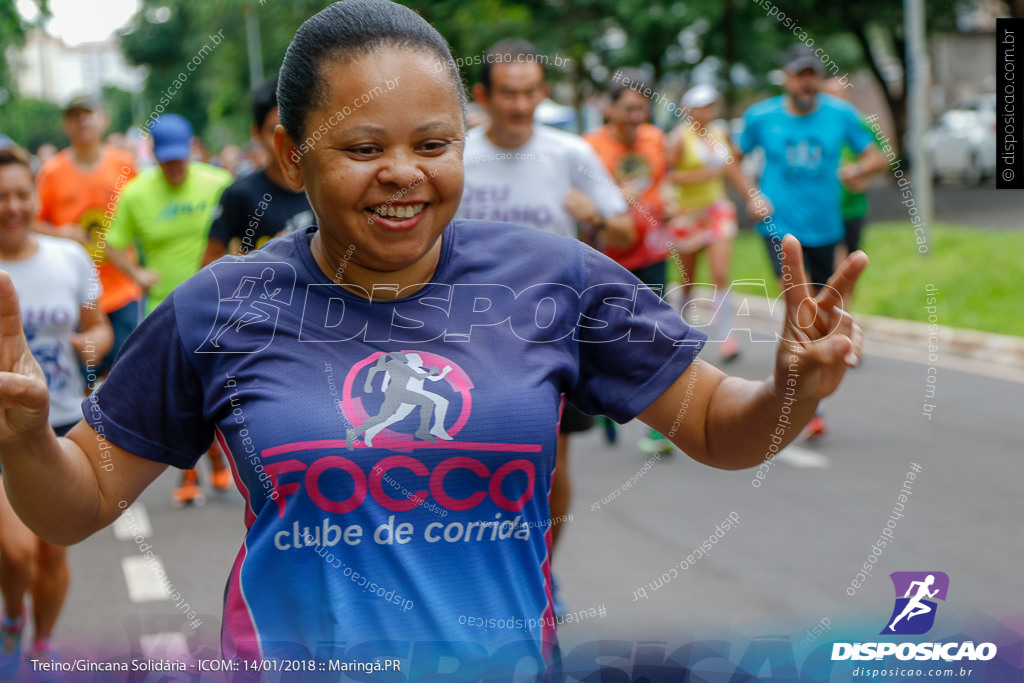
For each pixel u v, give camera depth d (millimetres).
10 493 1524
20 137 33188
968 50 28297
